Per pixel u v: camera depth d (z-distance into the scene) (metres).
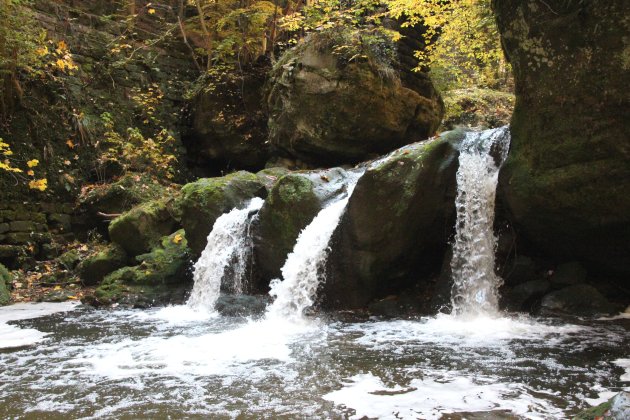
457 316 6.05
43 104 11.30
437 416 3.12
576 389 3.56
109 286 8.14
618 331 5.21
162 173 12.77
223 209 8.00
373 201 6.25
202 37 14.76
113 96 12.81
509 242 6.33
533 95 5.59
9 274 9.15
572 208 5.58
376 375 3.94
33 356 4.77
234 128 13.35
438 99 12.10
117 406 3.41
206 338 5.33
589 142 5.20
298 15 11.26
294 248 6.79
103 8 13.91
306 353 4.63
